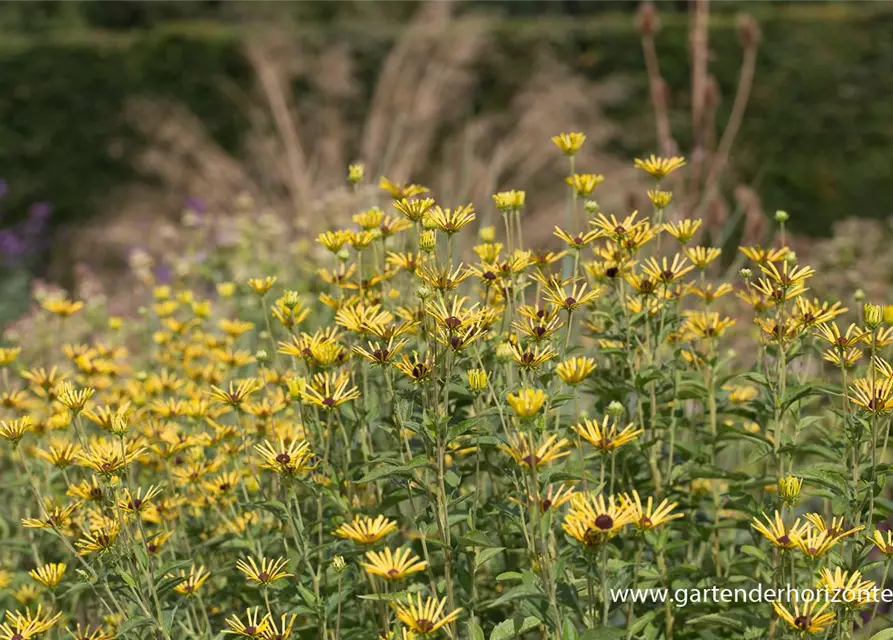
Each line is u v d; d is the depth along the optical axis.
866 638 1.76
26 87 9.54
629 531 2.12
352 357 2.12
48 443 2.41
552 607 1.63
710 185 5.20
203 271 4.13
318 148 9.04
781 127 9.30
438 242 3.74
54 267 9.08
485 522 2.08
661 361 2.57
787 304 2.22
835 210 9.24
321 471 2.18
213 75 9.62
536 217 7.52
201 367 2.78
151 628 1.91
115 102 9.60
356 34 9.80
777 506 1.94
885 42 9.25
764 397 2.27
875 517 2.02
